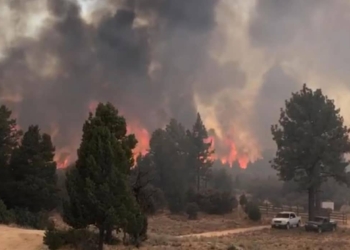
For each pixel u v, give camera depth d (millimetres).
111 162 21125
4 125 42594
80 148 21984
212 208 68875
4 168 40000
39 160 39844
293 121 58656
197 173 88875
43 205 39406
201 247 26484
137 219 22625
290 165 57812
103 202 20547
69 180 21453
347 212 79938
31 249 21641
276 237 42594
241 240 36188
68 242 22109
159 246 25469
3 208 34594
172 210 67000
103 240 22500
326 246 34719
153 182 75688
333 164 55938
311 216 56219
